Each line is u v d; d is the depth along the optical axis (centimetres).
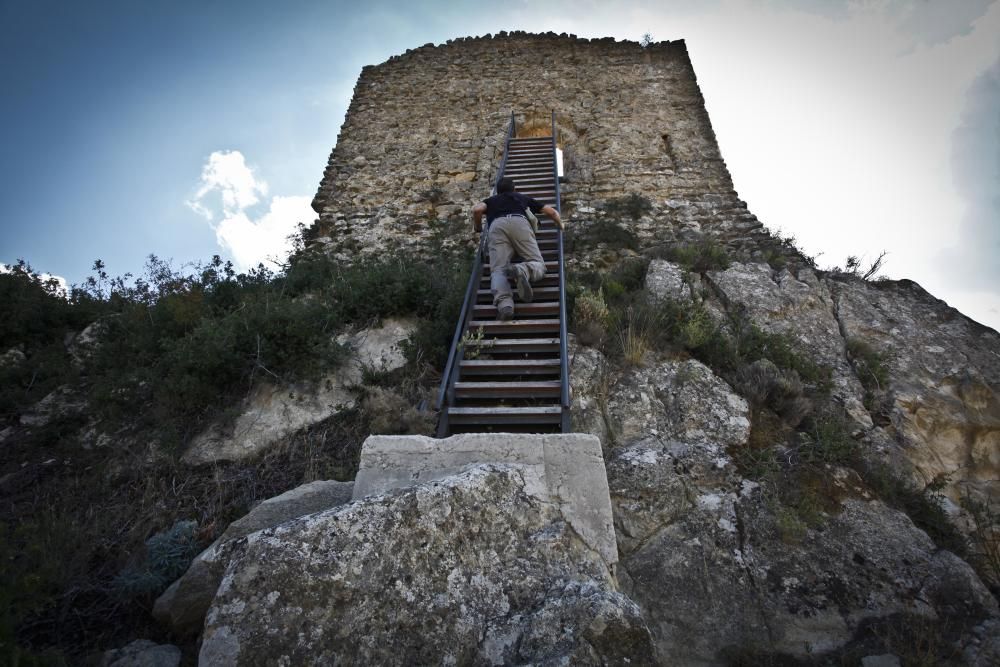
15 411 538
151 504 410
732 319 620
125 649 294
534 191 824
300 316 552
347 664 234
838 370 580
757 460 442
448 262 733
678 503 400
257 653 231
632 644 236
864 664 308
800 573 361
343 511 272
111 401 507
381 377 526
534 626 244
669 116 1065
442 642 245
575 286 643
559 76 1171
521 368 462
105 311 720
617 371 536
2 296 682
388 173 996
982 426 532
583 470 322
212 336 514
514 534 287
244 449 458
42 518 390
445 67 1216
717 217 861
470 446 333
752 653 320
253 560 253
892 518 401
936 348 613
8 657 240
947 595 349
